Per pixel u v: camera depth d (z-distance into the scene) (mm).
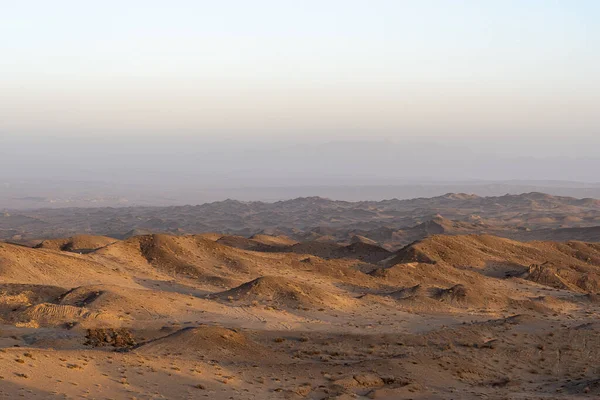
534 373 59156
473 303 95375
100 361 41875
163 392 38969
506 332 72438
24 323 61312
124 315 68938
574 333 73000
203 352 51750
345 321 79000
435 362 57031
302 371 49781
